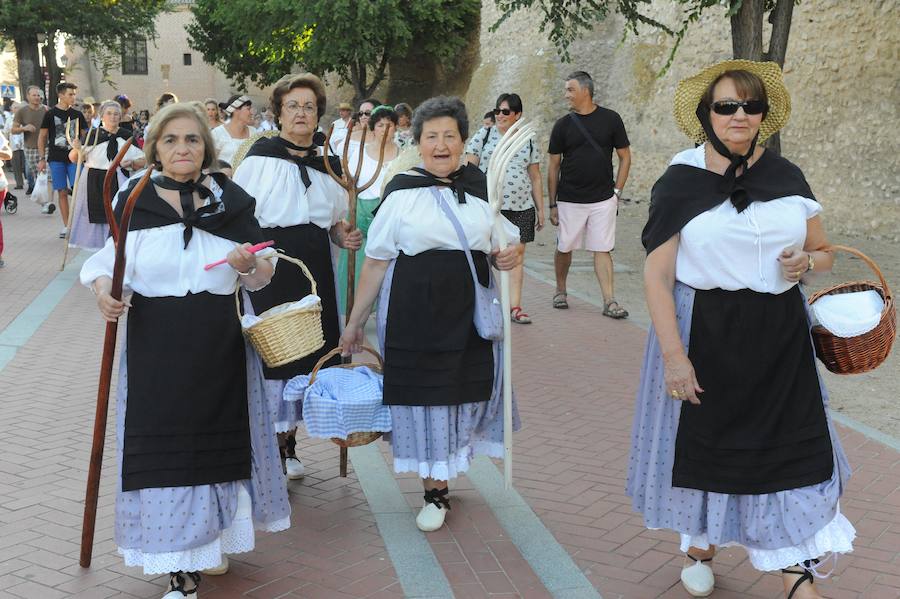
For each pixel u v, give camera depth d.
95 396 6.46
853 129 14.73
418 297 4.21
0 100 32.31
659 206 3.37
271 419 3.82
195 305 3.53
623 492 4.84
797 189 3.30
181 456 3.44
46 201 16.56
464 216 4.24
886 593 3.73
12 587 3.75
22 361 7.36
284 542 4.25
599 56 24.03
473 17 37.66
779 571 3.72
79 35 33.75
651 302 3.33
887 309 3.33
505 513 4.57
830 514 3.25
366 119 8.04
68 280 10.69
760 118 3.30
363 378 4.38
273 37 36.50
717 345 3.29
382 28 33.88
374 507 4.66
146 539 3.41
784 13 9.99
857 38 14.71
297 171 4.91
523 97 25.31
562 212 9.31
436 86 39.84
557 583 3.85
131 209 3.32
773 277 3.27
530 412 6.27
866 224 14.29
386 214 4.27
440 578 3.89
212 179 3.68
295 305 3.66
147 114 36.56
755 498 3.28
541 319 9.24
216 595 3.74
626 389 6.82
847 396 6.65
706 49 19.53
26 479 4.92
